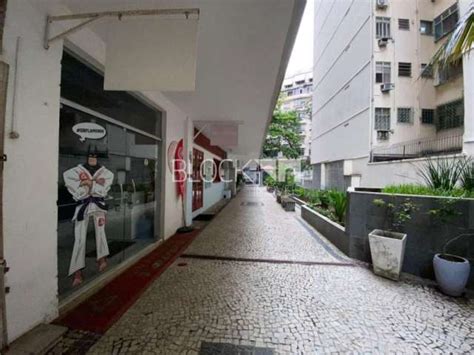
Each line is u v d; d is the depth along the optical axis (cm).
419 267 335
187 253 421
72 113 267
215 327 218
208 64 342
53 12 217
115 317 231
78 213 279
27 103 197
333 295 279
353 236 403
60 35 208
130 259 376
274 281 314
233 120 662
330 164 1377
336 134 1270
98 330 212
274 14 239
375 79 949
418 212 338
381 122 948
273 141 2194
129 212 388
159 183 489
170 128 510
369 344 199
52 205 223
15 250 191
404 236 337
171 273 337
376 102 948
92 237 302
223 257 402
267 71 363
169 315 236
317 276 331
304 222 703
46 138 215
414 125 941
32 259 205
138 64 201
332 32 1334
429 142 838
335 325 224
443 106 898
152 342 198
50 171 220
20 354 176
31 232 204
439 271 289
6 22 180
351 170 1080
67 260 263
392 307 255
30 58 198
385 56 951
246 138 954
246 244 478
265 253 426
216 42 288
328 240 511
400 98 947
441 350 193
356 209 401
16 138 189
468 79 586
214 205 1070
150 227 463
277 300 266
